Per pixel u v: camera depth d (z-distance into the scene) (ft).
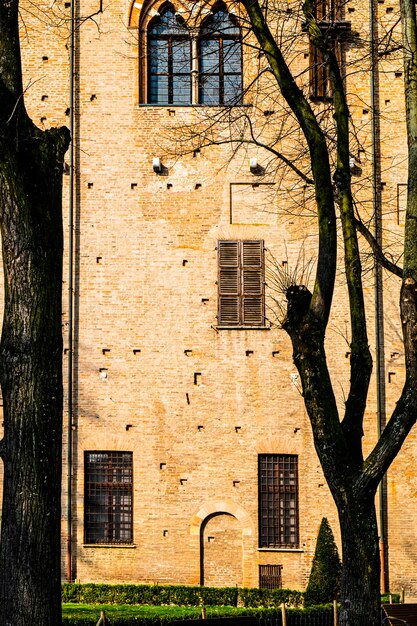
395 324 151.02
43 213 86.48
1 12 87.51
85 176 152.76
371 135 152.97
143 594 143.13
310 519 148.05
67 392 149.48
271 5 146.10
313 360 82.33
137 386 149.89
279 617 130.82
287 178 152.46
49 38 154.30
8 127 85.76
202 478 148.77
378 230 151.84
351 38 133.18
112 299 151.02
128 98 153.79
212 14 152.35
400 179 153.28
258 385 150.00
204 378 150.20
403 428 78.28
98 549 147.64
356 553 78.74
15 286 85.71
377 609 78.38
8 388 84.58
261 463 149.79
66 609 133.49
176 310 151.02
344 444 80.64
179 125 153.28
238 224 152.46
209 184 152.97
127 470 149.59
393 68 154.10
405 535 147.64
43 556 82.43
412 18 86.94
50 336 85.35
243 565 147.33
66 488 148.15
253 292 151.74
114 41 154.71
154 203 152.66
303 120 87.61
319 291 84.17
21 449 83.41
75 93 153.69
